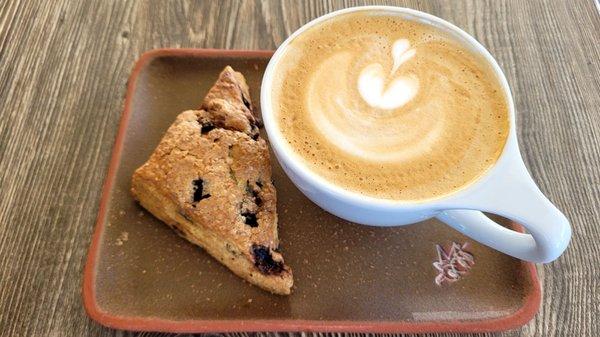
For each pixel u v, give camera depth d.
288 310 0.23
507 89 0.24
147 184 0.24
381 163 0.23
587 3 0.35
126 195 0.25
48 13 0.33
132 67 0.31
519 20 0.34
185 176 0.24
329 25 0.26
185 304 0.23
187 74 0.30
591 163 0.28
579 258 0.25
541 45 0.33
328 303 0.23
